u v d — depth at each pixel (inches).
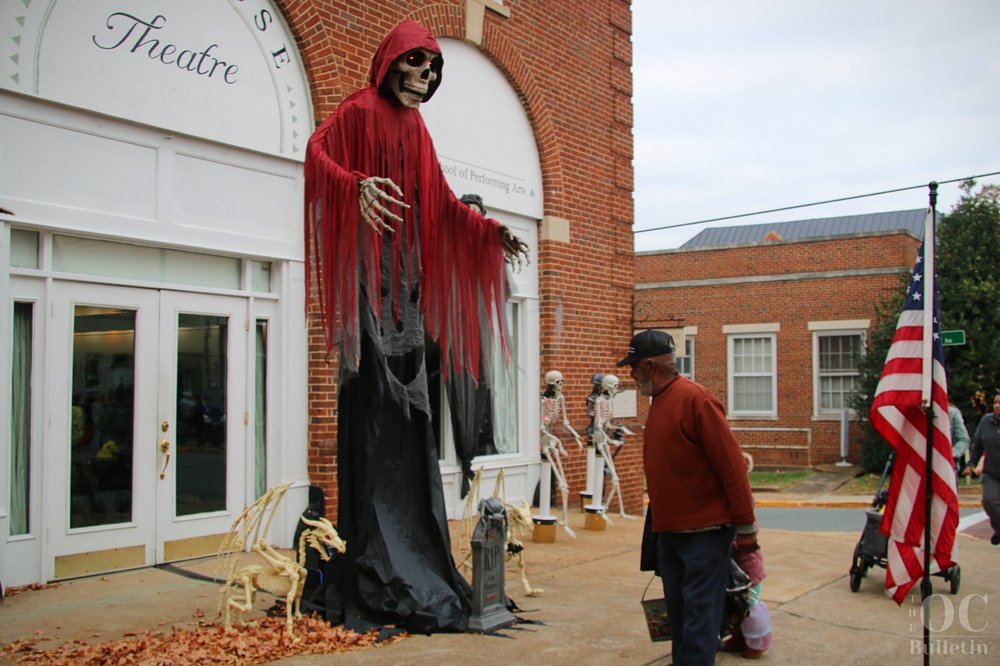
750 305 1013.8
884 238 952.9
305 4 347.9
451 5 417.4
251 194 334.6
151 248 308.3
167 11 306.3
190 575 291.0
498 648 217.0
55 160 278.8
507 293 265.9
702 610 176.7
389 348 243.6
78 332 287.6
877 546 289.6
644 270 1080.2
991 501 393.7
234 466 329.1
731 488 176.6
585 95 508.7
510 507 278.1
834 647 230.5
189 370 317.7
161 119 303.6
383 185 223.0
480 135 440.8
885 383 277.6
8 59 265.9
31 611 244.5
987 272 827.4
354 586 236.7
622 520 447.8
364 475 239.3
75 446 285.1
